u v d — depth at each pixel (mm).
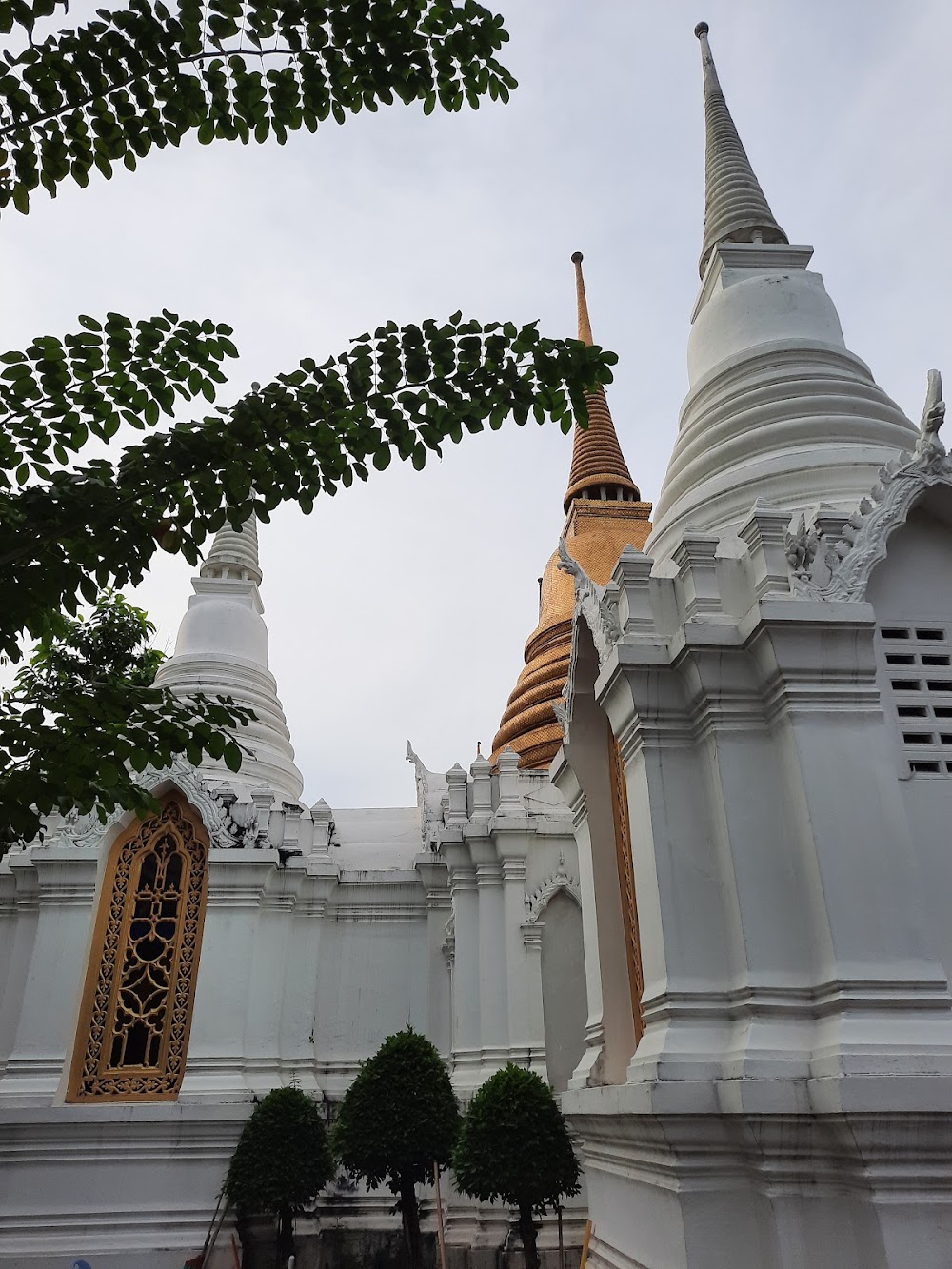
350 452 5723
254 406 5410
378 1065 12781
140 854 15562
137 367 5402
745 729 7625
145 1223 13117
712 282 14648
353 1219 14203
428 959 16781
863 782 7133
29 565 5281
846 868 6832
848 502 9867
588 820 10430
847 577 7648
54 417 5375
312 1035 15734
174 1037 14578
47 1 4758
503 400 5703
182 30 5082
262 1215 13258
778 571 8023
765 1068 6305
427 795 19812
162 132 5355
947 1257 5594
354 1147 12203
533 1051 14250
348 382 5531
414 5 5309
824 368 12516
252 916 15367
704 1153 6438
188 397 5582
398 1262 13781
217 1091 14008
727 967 7148
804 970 6832
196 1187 13438
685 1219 6305
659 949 7332
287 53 5328
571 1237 13188
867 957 6566
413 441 5723
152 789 15680
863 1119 5684
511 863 15523
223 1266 12914
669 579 8703
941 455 8117
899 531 8242
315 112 5570
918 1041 6184
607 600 8820
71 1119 13266
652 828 7582
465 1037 14828
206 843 15719
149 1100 14086
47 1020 14117
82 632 14453
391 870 17438
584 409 5812
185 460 5340
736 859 7160
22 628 5473
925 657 7945
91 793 5598
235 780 18359
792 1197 6090
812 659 7406
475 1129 11188
